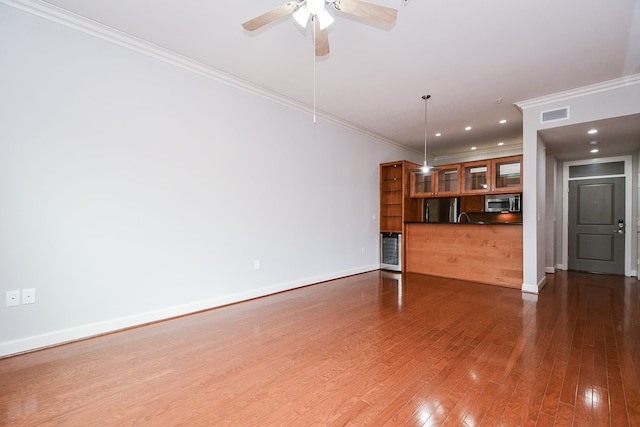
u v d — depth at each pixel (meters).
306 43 2.92
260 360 2.24
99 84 2.71
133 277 2.90
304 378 2.00
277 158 4.23
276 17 2.00
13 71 2.31
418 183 6.04
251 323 3.01
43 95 2.43
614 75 3.46
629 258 5.53
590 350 2.40
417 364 2.18
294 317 3.19
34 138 2.39
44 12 2.42
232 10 2.46
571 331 2.80
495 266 4.73
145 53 2.98
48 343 2.44
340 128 5.32
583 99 3.82
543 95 4.04
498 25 2.58
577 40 2.78
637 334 2.72
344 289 4.43
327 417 1.61
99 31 2.68
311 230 4.76
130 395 1.80
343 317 3.20
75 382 1.94
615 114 3.61
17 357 2.26
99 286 2.70
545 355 2.32
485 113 4.81
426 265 5.55
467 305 3.63
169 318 3.13
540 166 4.48
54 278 2.48
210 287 3.48
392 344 2.52
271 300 3.84
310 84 3.82
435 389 1.87
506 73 3.45
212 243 3.50
